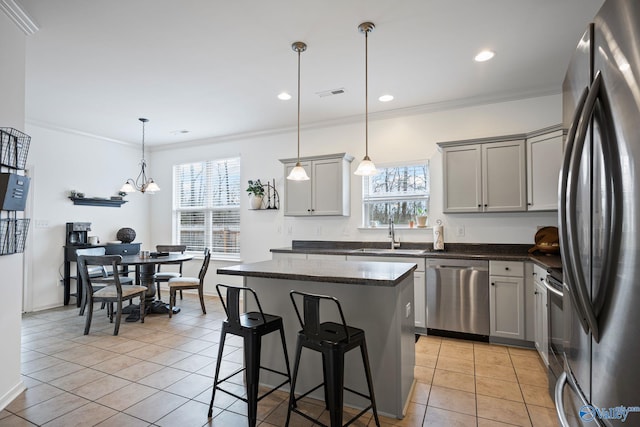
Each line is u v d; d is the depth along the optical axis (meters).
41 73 3.30
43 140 4.86
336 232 4.73
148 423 2.08
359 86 3.62
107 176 5.69
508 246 3.81
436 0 2.26
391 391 2.17
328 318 2.34
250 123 4.92
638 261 0.83
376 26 2.55
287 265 2.66
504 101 3.86
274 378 2.53
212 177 5.88
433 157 4.20
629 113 0.86
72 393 2.43
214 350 3.26
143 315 4.14
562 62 3.09
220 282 5.66
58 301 4.98
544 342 2.82
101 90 3.72
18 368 2.41
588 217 1.11
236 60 3.07
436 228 4.02
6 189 2.18
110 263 3.71
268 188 5.29
